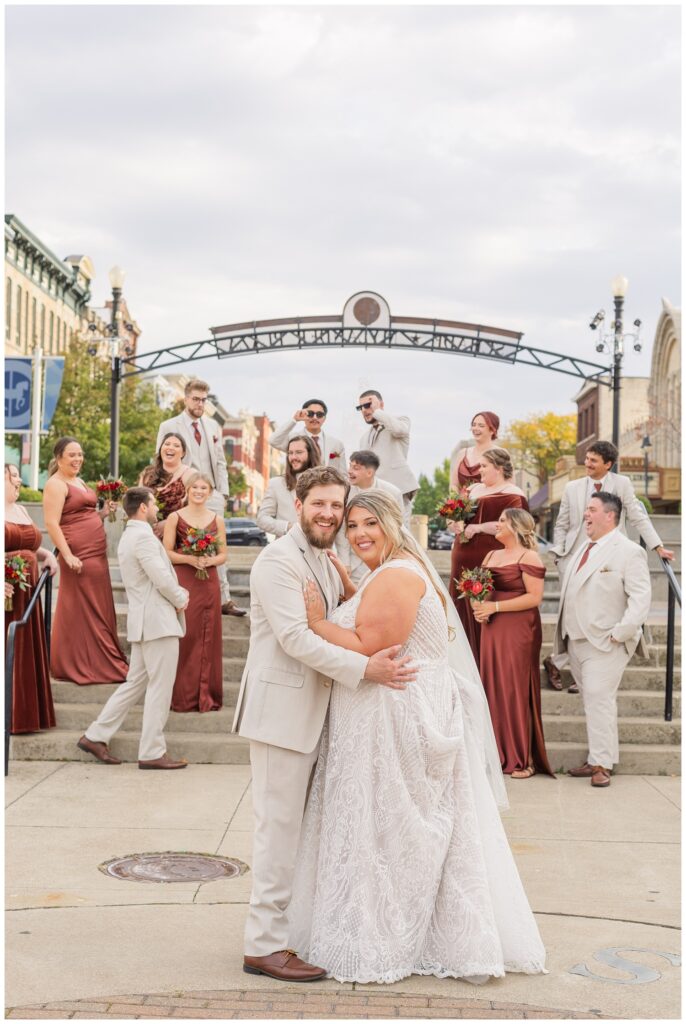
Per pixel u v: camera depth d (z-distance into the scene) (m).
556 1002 4.03
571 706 8.93
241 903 5.16
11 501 8.34
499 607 7.98
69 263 61.25
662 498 46.25
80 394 44.41
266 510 9.06
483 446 9.10
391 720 4.30
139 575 7.97
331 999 3.99
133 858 5.85
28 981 4.13
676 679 9.30
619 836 6.46
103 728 8.15
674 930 4.87
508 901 4.38
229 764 8.24
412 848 4.24
